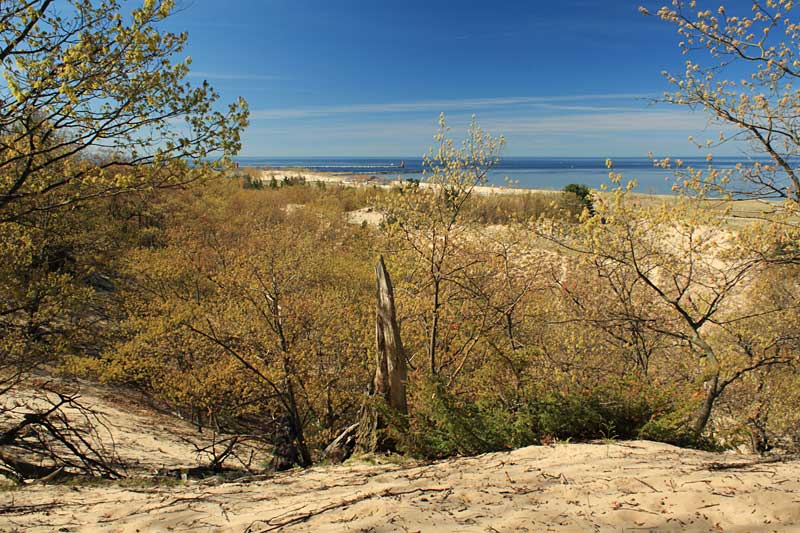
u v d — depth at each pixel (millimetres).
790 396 11117
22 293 10883
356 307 15508
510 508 3029
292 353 13203
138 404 17109
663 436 5410
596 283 12359
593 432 5516
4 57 6738
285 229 25922
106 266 15664
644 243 10570
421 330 13641
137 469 10000
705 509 2744
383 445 6633
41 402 12695
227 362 14648
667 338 12320
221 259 21000
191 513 3664
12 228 11055
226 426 18125
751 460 3910
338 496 3760
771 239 9047
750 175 8617
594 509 2877
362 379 15016
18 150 7344
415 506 3172
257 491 4426
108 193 7707
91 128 7410
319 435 13406
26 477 7762
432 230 12562
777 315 11102
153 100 7066
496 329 12734
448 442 5758
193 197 29031
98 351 17000
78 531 3475
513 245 12328
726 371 9812
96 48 6844
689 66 8641
